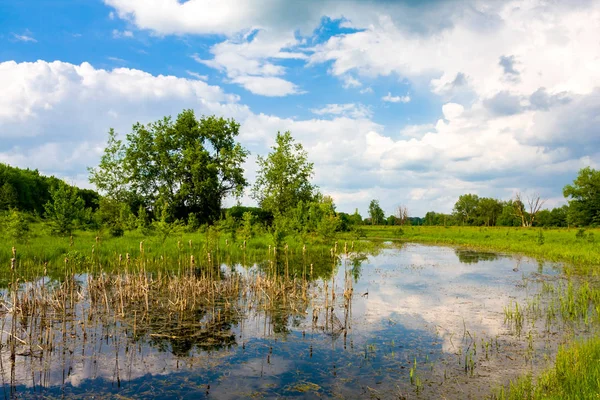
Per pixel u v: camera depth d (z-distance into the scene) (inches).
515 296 592.4
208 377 295.6
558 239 1755.7
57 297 477.4
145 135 1980.8
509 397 262.4
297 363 324.5
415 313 486.9
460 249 1467.8
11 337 346.0
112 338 376.2
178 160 1989.4
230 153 2082.9
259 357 336.5
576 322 446.9
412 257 1173.7
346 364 323.6
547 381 275.9
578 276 785.6
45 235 1095.0
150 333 392.2
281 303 526.0
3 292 538.3
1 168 2050.9
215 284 607.5
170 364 318.3
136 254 861.8
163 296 541.3
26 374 295.7
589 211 3061.0
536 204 3973.9
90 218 1269.7
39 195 2293.3
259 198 2212.1
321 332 405.7
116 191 1948.8
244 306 503.5
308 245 1299.2
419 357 340.8
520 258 1143.6
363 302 546.0
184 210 2037.4
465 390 279.3
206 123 2102.6
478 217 5142.7
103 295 511.5
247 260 958.4
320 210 1788.9
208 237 1097.4
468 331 414.0
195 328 410.6
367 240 2015.3
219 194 2107.5
